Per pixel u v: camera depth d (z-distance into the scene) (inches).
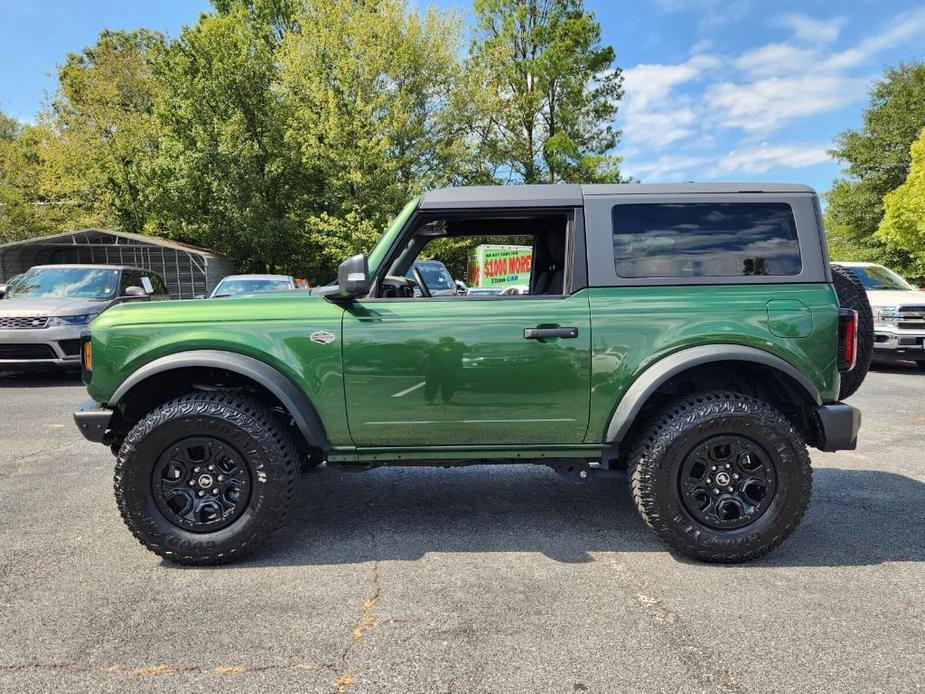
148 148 1131.9
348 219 942.4
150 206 1031.6
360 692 81.8
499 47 1218.0
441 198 127.2
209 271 941.2
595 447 126.6
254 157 1031.6
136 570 119.8
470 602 106.6
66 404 287.0
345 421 124.0
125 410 130.1
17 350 319.3
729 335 120.6
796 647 92.0
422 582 114.5
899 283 409.7
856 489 167.9
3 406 282.5
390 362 122.0
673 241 124.8
